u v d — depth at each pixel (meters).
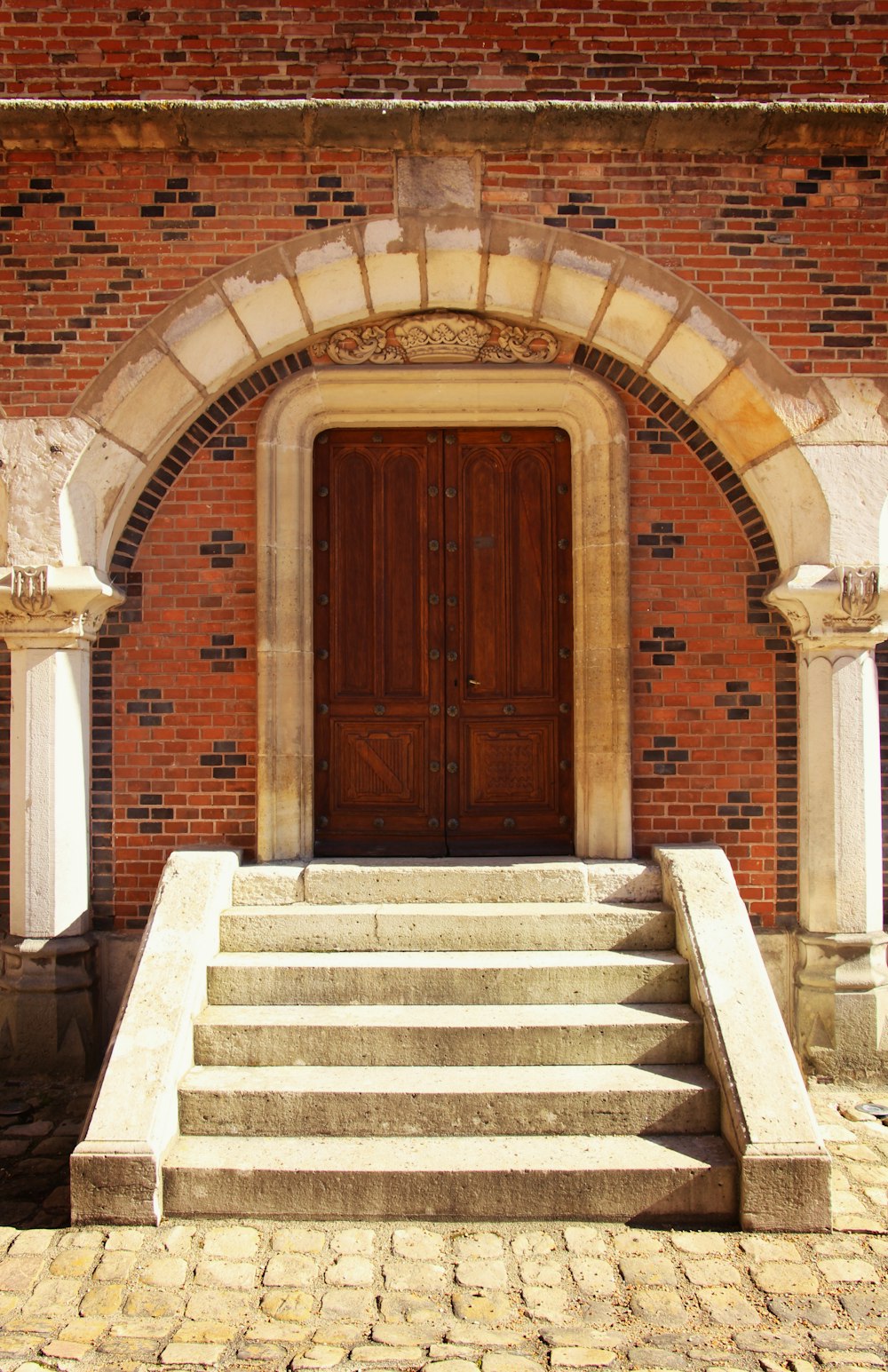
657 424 5.33
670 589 5.31
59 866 5.00
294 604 5.32
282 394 5.28
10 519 4.91
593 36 5.05
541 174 4.99
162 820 5.26
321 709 5.56
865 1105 4.66
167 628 5.29
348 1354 2.96
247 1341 3.02
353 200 4.99
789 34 5.07
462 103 4.83
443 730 5.56
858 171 5.04
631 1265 3.38
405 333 5.30
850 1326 3.10
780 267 5.03
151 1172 3.60
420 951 4.74
